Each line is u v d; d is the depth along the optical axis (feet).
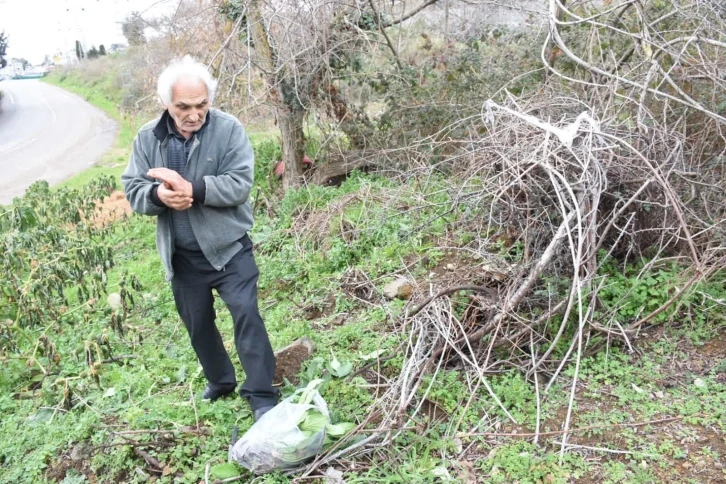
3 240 16.46
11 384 13.37
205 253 9.27
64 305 16.22
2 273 16.21
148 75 28.86
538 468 8.60
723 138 12.53
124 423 10.77
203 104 8.74
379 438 9.34
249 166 9.25
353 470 8.93
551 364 10.75
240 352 9.62
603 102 14.85
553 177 10.58
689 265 12.03
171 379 12.16
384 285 14.29
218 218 9.25
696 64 13.80
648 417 9.33
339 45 22.93
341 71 24.48
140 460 9.86
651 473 8.27
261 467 8.89
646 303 11.60
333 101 24.38
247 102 23.07
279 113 23.41
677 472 8.32
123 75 51.42
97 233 22.40
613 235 12.71
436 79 23.66
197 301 9.79
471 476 8.61
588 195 11.04
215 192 8.86
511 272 11.96
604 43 18.45
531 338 10.70
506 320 11.18
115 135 62.03
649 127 12.83
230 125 9.27
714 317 11.18
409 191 18.20
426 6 24.80
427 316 11.22
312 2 21.81
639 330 11.22
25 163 51.98
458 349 10.85
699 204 12.63
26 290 14.92
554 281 11.21
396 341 11.68
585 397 9.96
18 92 119.34
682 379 10.09
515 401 9.92
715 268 11.27
